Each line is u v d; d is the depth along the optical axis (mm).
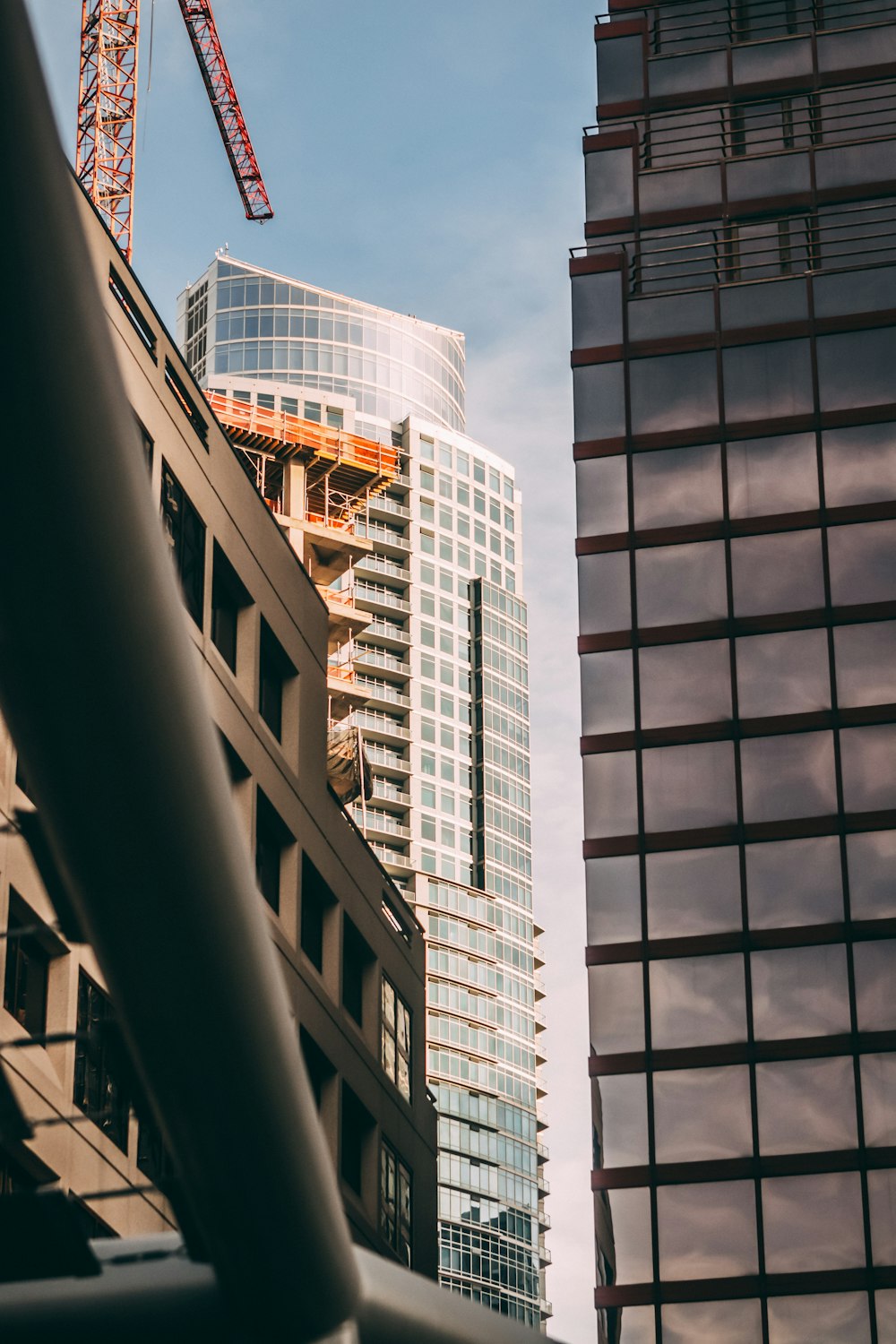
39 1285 11047
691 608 52156
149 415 42281
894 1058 46250
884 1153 45250
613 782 50438
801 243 57812
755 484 53406
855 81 61125
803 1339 43750
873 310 55094
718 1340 43969
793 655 51125
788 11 63094
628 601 52531
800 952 47750
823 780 49594
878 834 48750
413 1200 57375
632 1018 47688
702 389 54875
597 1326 44719
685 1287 44531
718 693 51031
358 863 55250
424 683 194250
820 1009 47094
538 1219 175000
